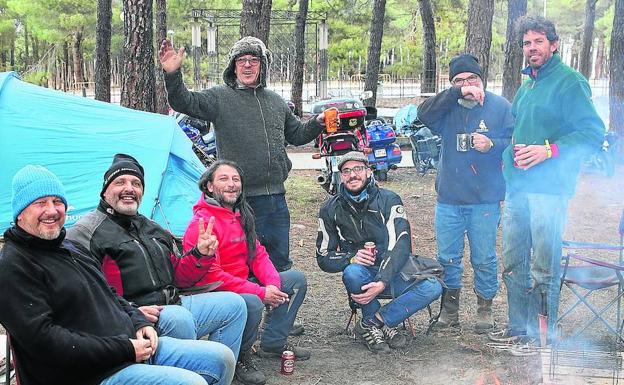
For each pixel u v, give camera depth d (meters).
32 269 2.72
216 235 3.97
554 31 4.07
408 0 31.36
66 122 6.19
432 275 4.47
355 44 34.09
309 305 5.49
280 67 34.28
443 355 4.40
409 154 14.70
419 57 37.22
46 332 2.66
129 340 2.87
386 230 4.46
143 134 6.22
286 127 4.78
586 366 3.80
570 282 4.24
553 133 4.11
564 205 4.15
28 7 23.97
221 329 3.68
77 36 28.91
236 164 4.11
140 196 3.55
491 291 4.73
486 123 4.53
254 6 8.55
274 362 4.33
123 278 3.44
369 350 4.52
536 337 4.41
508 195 4.36
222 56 25.00
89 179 5.92
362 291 4.37
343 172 4.45
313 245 7.43
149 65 9.15
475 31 10.66
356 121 9.16
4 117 6.06
